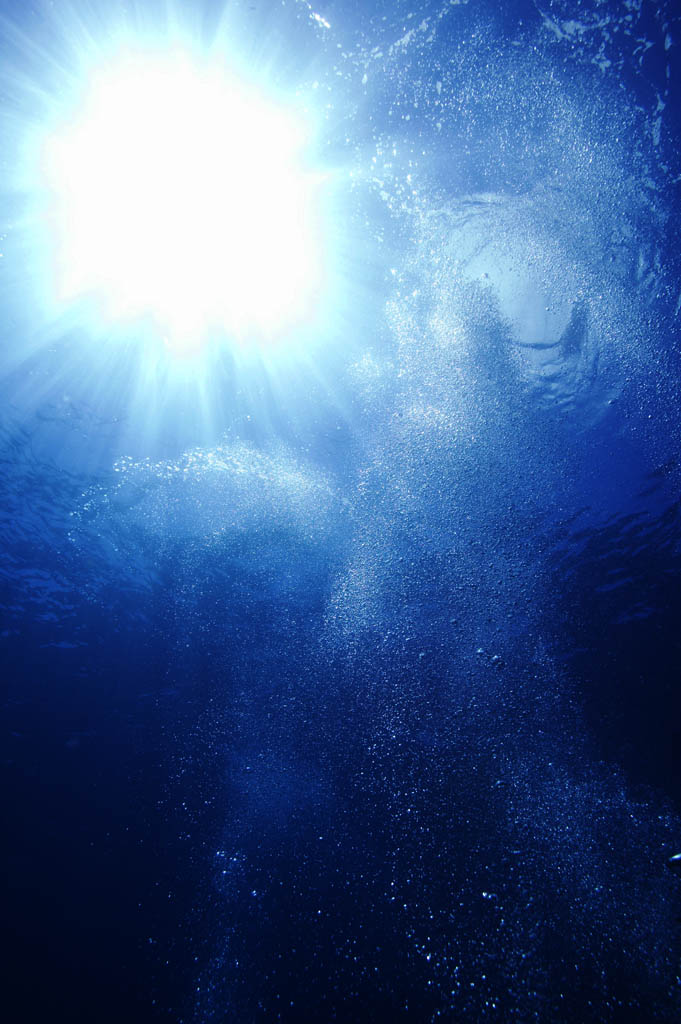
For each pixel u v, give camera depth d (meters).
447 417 3.91
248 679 3.50
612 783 2.85
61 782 3.15
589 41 3.31
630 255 3.52
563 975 2.22
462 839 2.71
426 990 2.25
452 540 3.64
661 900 2.41
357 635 3.50
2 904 2.67
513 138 3.70
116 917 2.63
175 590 3.91
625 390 3.57
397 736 3.12
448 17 3.59
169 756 3.26
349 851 2.74
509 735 3.06
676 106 3.18
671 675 3.15
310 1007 2.27
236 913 2.60
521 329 3.82
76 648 3.67
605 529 3.49
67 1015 2.33
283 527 3.96
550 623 3.37
